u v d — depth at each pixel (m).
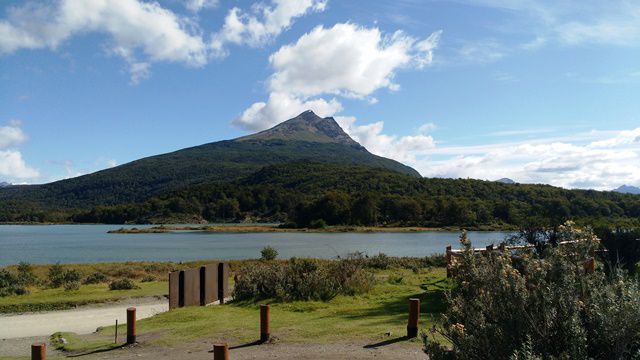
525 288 4.64
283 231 130.12
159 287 23.84
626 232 14.46
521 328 4.47
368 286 17.12
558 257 4.84
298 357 8.42
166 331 11.80
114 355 9.66
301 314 13.52
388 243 78.00
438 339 8.95
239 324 12.05
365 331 10.23
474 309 4.90
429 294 15.20
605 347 4.27
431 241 82.81
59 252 67.38
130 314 10.63
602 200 111.00
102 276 28.98
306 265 17.84
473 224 135.38
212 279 17.53
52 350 10.90
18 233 137.00
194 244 81.38
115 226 187.62
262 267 18.75
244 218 199.62
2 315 17.16
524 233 17.34
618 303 4.23
